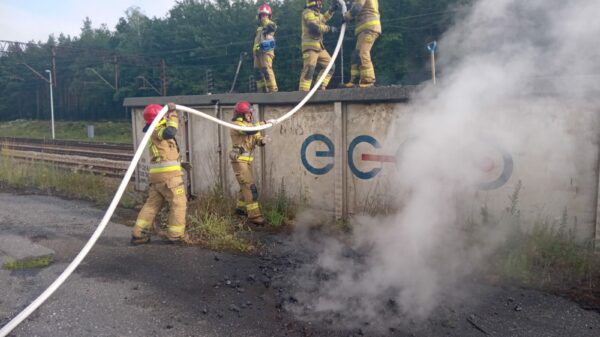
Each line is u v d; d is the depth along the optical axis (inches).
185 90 1785.2
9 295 161.6
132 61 1727.4
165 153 208.1
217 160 297.1
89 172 422.0
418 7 706.8
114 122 1918.1
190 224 236.7
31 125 1838.1
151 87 1781.5
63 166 459.2
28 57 2394.2
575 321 138.9
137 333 136.3
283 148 268.4
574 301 150.9
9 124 2012.8
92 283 170.7
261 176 276.4
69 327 139.6
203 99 297.1
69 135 1545.3
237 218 253.3
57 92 2439.7
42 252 204.2
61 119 2447.1
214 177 299.3
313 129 254.7
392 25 741.9
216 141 297.0
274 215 247.9
